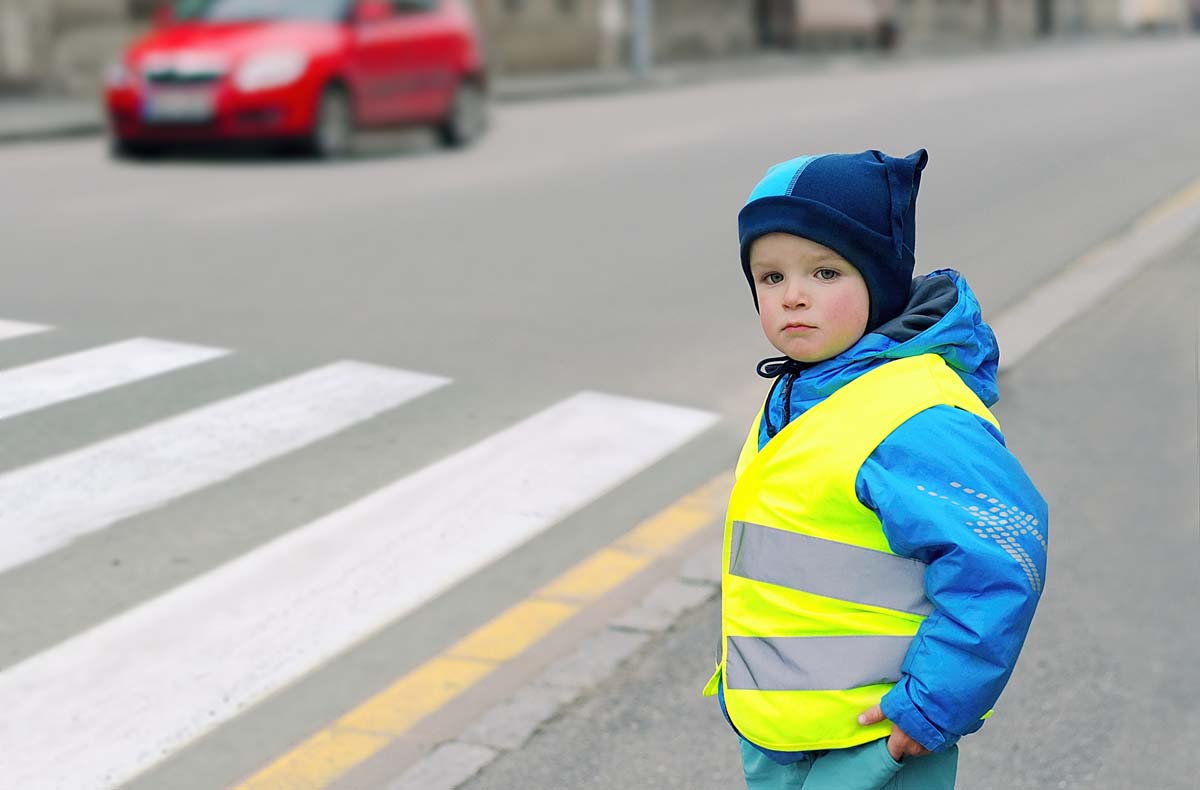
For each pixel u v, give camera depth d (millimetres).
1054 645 5395
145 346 9398
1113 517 6629
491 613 5730
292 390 8594
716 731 4797
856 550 2770
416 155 20016
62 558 6148
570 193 16328
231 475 7164
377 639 5500
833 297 2795
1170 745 4738
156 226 13625
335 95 18953
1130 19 92688
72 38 27891
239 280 11414
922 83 35531
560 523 6691
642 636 5457
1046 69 42125
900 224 2779
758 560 2865
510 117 26547
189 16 19578
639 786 4473
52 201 14992
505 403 8484
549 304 10930
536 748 4691
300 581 5992
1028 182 17109
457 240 13375
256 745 4738
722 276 11977
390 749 4715
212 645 5426
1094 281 11578
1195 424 7961
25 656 5297
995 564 2627
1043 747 4734
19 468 7176
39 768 4574
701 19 49188
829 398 2818
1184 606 5699
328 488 7039
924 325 2818
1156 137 21547
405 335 9898
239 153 19875
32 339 9469
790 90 33562
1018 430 7895
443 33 20766
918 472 2703
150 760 4637
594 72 41094
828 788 2840
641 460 7582
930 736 2662
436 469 7352
